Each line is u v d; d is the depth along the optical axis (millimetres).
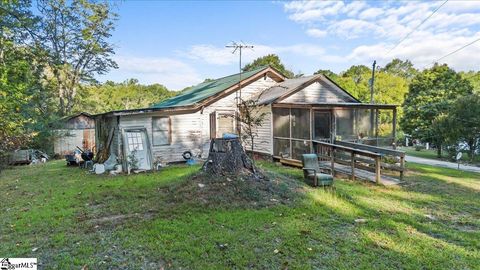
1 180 10844
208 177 7660
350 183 9328
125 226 5293
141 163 11773
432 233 5164
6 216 6031
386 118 34156
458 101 19938
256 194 6922
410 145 31188
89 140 25016
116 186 8562
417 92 29953
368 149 11352
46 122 21984
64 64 25547
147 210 6199
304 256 4141
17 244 4578
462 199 7570
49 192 8180
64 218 5812
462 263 3986
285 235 4871
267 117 14312
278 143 13758
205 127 14969
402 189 8641
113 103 46188
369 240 4715
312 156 9141
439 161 18625
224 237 4750
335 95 15570
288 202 6777
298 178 9539
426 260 4055
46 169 13648
